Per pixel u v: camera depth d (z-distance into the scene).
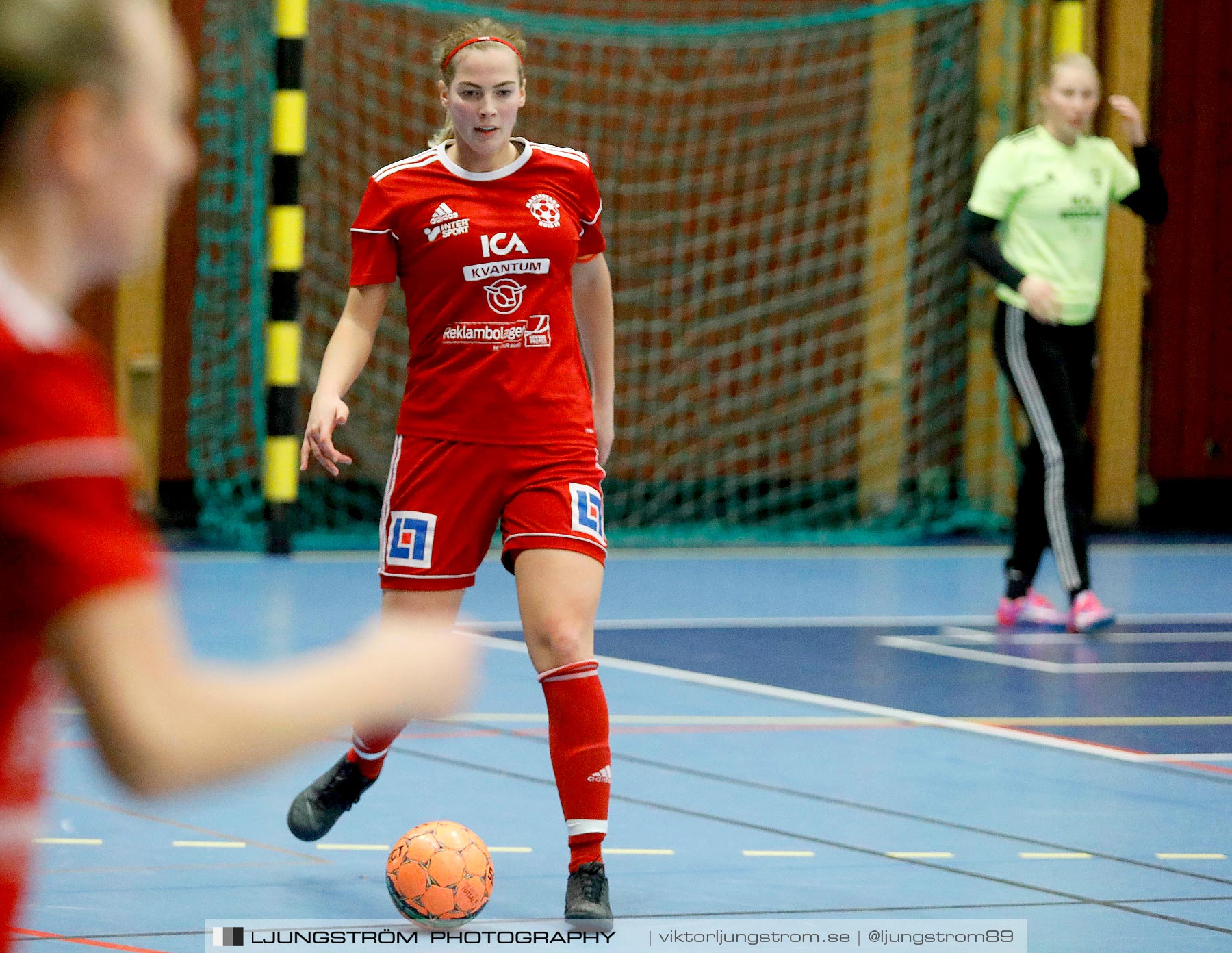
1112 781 16.12
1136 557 38.56
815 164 44.31
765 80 44.06
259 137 39.16
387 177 12.65
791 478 44.75
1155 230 46.25
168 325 40.59
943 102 43.59
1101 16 44.12
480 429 12.42
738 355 44.38
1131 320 45.25
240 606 26.66
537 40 43.06
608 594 30.39
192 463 40.53
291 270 34.28
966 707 20.02
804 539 41.22
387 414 42.69
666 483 44.09
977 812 14.74
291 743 3.79
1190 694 21.14
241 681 3.81
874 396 44.28
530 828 13.98
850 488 44.91
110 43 3.68
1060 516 26.11
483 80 12.32
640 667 22.42
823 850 13.32
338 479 42.00
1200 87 45.91
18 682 3.83
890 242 43.97
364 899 11.81
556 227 12.58
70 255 3.88
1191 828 14.33
